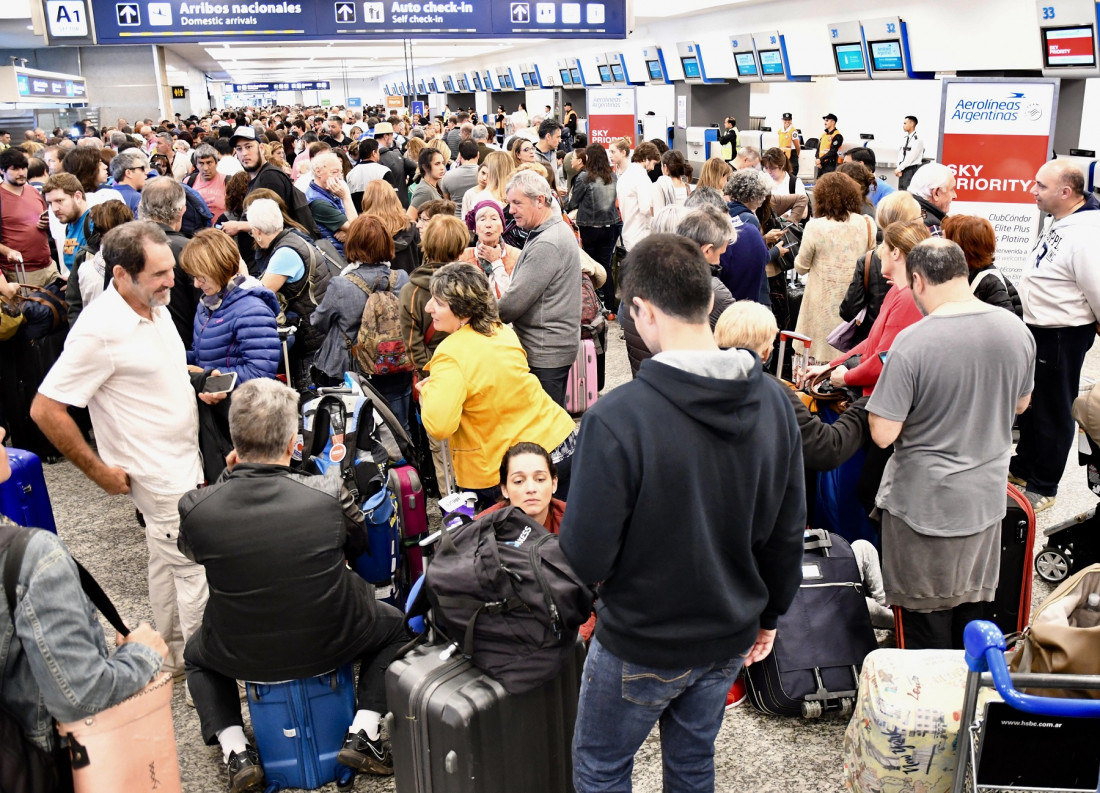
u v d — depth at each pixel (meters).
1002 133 5.82
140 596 3.79
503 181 6.20
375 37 10.09
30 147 8.66
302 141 12.41
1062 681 1.72
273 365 3.45
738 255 4.50
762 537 1.81
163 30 9.45
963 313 2.57
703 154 17.80
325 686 2.62
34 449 5.28
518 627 2.21
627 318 4.00
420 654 2.32
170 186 4.21
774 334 2.91
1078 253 3.95
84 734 1.82
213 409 3.15
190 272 3.38
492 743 2.20
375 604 2.69
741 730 2.88
